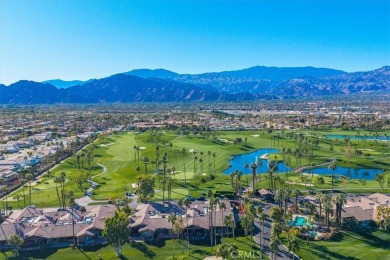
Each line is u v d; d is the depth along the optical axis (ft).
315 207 513.04
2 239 438.81
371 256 396.57
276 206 559.38
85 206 570.87
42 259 406.62
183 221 473.67
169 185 582.76
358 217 488.02
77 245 442.50
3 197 631.97
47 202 593.83
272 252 400.06
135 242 448.65
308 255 400.06
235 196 615.16
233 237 453.17
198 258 402.11
